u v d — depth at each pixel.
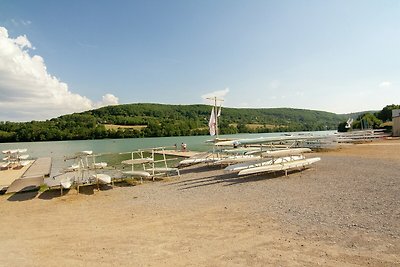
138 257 5.18
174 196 10.46
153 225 7.10
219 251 5.20
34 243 6.33
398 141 27.78
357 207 7.30
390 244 4.99
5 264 5.20
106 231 6.88
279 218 6.93
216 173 15.41
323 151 22.81
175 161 24.92
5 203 10.91
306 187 10.14
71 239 6.45
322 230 5.93
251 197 9.31
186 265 4.71
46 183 14.91
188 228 6.66
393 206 7.13
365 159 16.17
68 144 69.25
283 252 4.98
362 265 4.33
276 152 12.80
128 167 21.36
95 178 13.88
